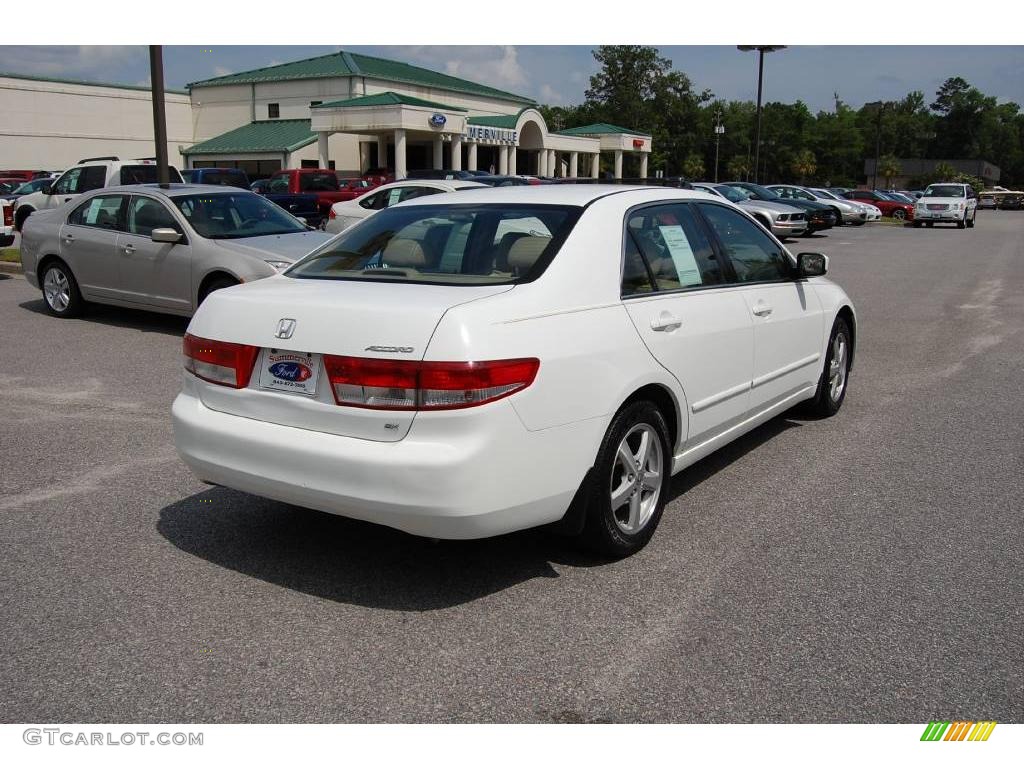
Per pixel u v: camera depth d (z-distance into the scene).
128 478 5.11
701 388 4.44
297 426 3.55
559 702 2.97
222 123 54.50
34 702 2.95
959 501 4.81
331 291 3.73
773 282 5.34
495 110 59.72
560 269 3.75
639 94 102.56
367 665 3.18
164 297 9.54
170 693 3.00
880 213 43.09
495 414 3.30
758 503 4.78
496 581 3.84
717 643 3.33
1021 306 12.47
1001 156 155.62
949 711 2.93
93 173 19.09
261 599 3.67
